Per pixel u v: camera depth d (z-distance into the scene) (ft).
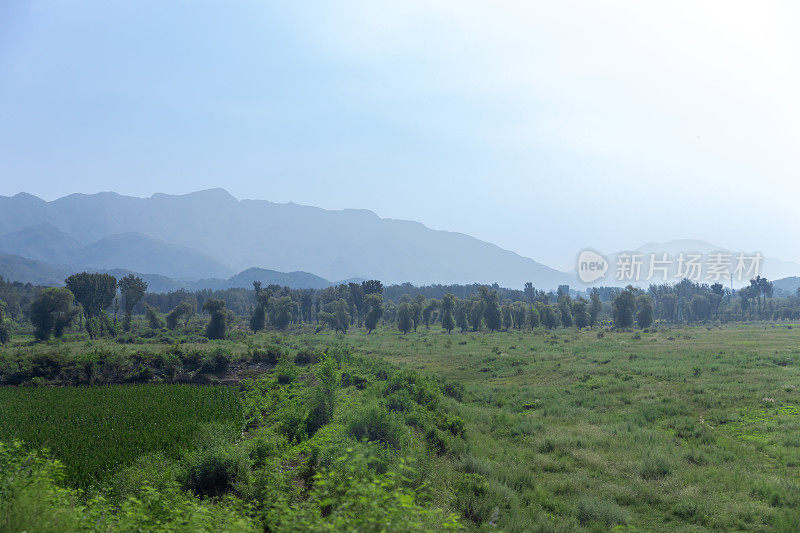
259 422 75.97
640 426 74.08
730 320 517.55
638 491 47.67
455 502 43.55
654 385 104.58
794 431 64.13
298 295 550.36
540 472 55.26
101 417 76.89
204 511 27.94
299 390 97.60
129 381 127.24
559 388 110.93
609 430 71.77
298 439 61.67
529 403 96.78
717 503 43.50
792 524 37.78
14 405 88.58
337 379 82.07
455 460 57.16
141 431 66.13
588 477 52.34
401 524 21.80
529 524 39.88
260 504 35.81
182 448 54.08
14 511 24.81
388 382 98.12
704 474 51.21
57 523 25.53
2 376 119.96
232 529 25.58
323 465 43.96
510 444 68.08
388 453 45.85
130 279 347.36
